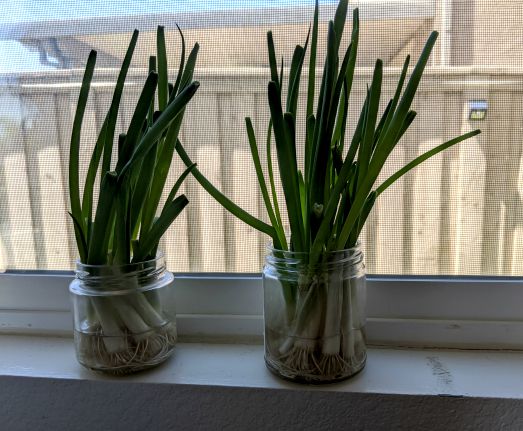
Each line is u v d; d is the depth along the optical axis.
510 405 0.47
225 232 0.63
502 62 0.56
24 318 0.64
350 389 0.49
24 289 0.65
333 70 0.43
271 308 0.51
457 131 0.58
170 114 0.43
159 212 0.63
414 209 0.60
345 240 0.47
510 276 0.60
